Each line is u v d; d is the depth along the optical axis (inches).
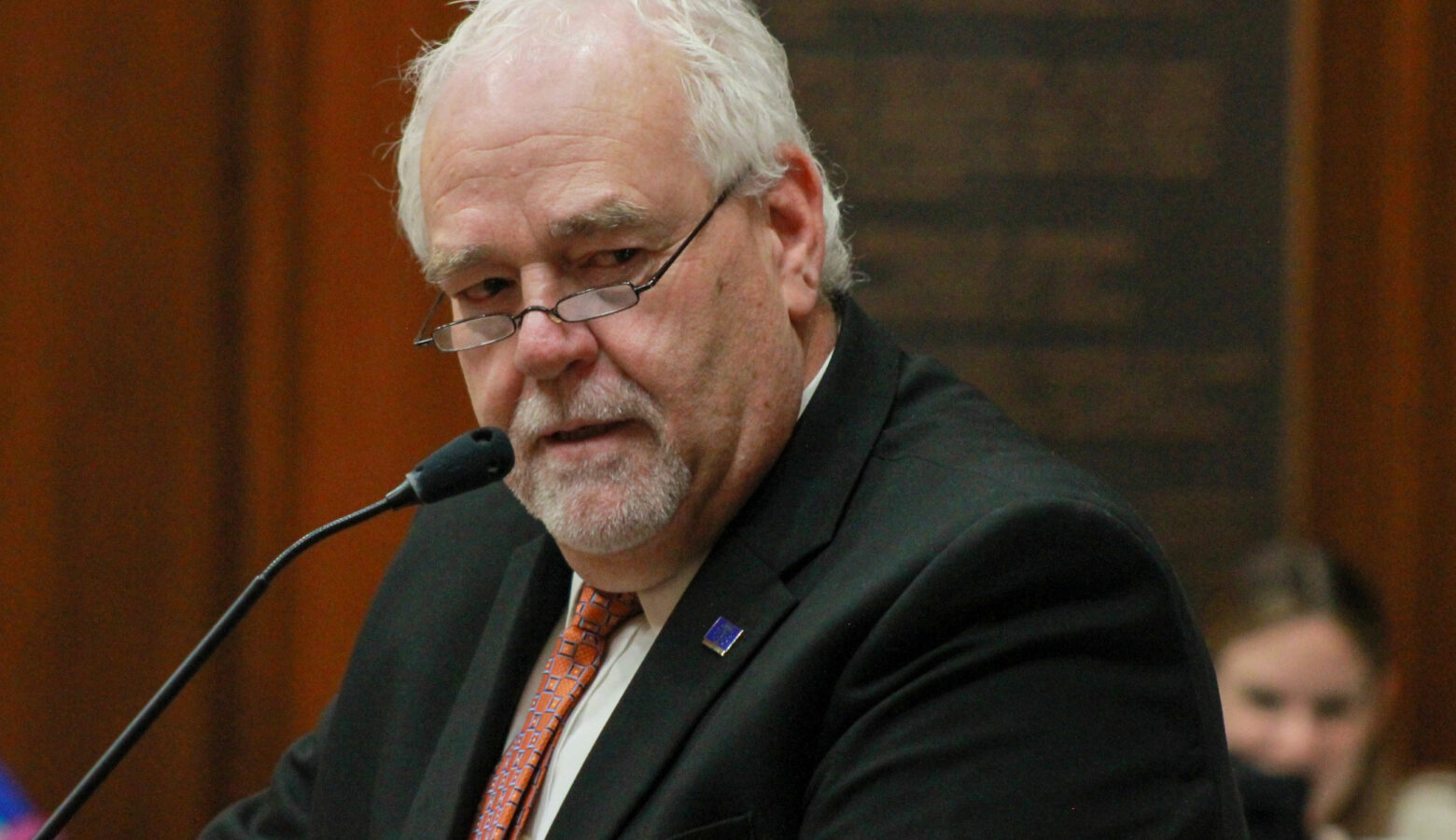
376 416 394.3
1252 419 419.5
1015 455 161.9
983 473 157.2
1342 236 416.2
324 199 394.0
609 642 175.2
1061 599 144.5
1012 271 420.2
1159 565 147.4
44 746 391.5
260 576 156.6
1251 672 281.0
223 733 396.2
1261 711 280.7
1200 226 419.2
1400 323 412.8
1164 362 419.8
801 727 148.5
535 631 182.7
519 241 158.9
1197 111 417.7
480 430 159.2
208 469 397.4
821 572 159.6
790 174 173.3
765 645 156.4
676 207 159.9
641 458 160.9
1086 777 138.6
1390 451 414.0
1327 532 417.7
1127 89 419.2
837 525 162.9
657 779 152.9
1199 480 419.8
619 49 160.7
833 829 139.9
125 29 395.5
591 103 158.2
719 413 162.6
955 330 420.8
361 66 393.7
